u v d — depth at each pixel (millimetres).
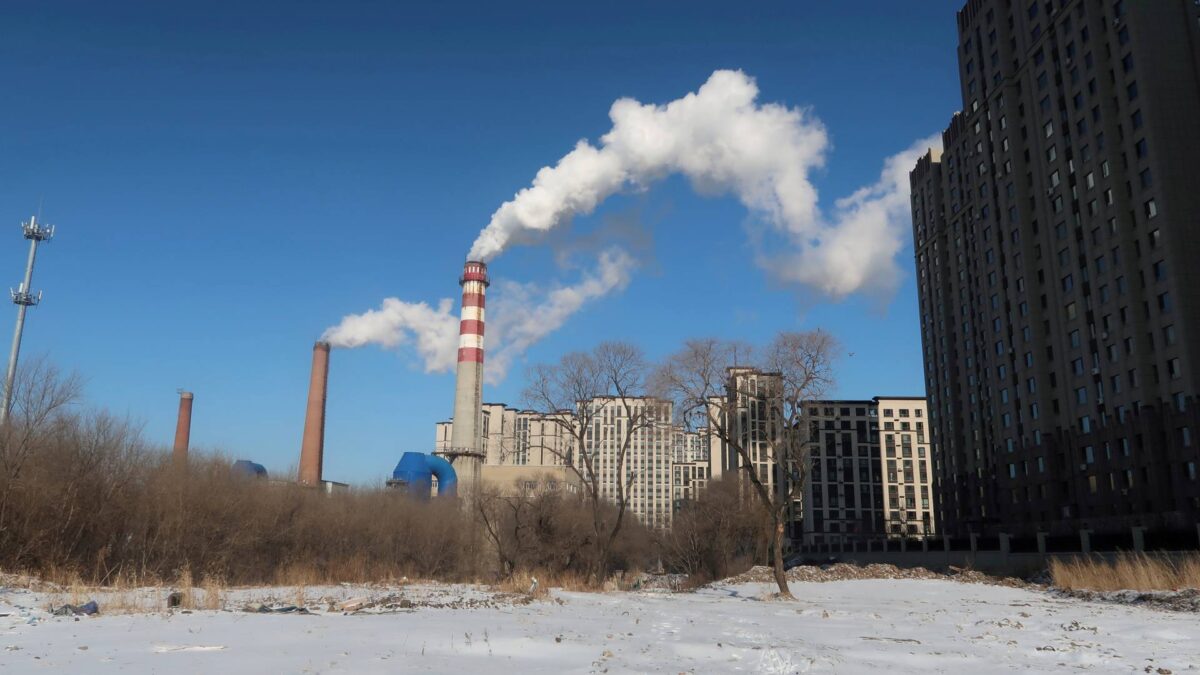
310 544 47781
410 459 98625
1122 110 65688
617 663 10203
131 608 17859
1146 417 60781
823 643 13234
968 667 10812
